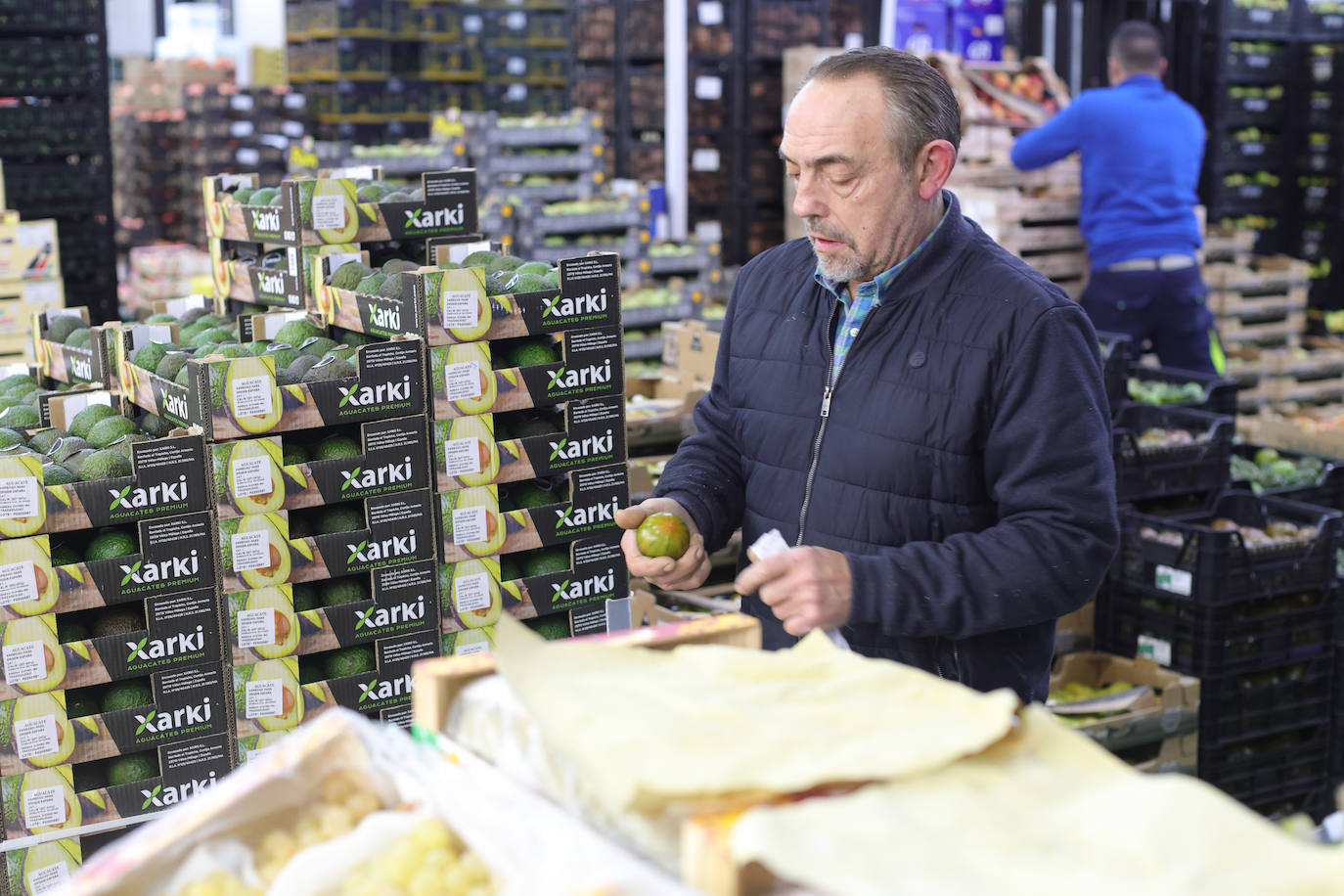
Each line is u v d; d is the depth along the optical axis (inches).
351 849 48.6
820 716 44.4
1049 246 257.1
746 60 316.2
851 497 84.6
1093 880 35.4
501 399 108.0
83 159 300.0
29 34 293.0
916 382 82.4
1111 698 150.2
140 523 95.3
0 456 90.5
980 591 76.7
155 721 97.9
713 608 129.7
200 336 122.4
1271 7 332.8
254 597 100.0
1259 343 279.3
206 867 49.7
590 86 332.2
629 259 280.5
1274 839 36.8
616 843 44.2
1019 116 268.4
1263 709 157.6
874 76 79.7
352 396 101.6
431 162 291.7
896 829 37.8
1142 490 168.2
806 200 81.5
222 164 426.3
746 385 91.2
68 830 76.5
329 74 361.4
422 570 106.7
